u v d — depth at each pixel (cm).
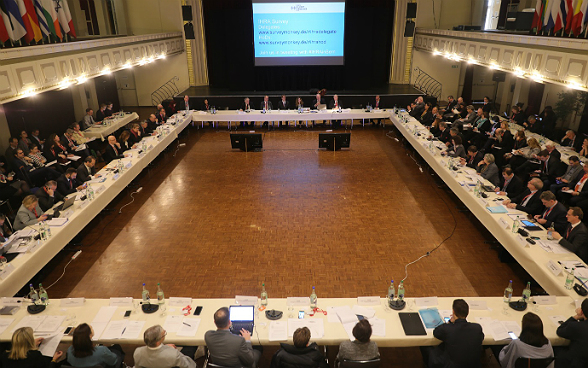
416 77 1958
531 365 369
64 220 662
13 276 520
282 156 1224
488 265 668
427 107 1384
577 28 841
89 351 379
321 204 895
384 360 484
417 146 1119
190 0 1822
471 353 383
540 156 880
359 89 1862
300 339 383
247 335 415
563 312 447
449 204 892
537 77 975
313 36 1759
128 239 757
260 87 1861
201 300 476
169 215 852
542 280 514
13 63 825
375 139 1394
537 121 1248
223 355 379
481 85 1880
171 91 1956
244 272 652
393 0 1847
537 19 1030
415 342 417
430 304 464
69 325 436
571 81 846
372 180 1030
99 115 1351
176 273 650
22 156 918
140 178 1063
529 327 382
